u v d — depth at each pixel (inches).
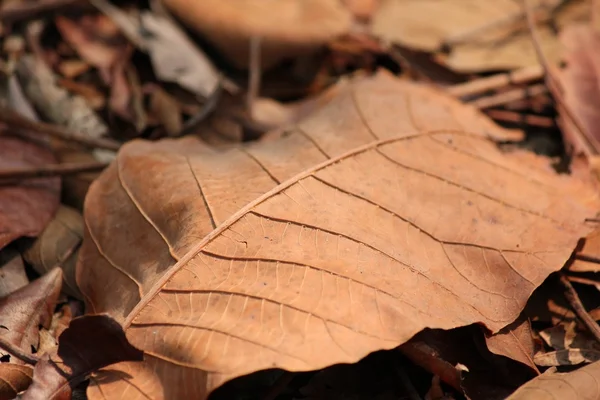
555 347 23.3
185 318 21.9
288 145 24.4
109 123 27.5
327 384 22.9
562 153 26.8
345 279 22.2
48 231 24.6
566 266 23.8
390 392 22.9
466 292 22.7
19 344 22.8
